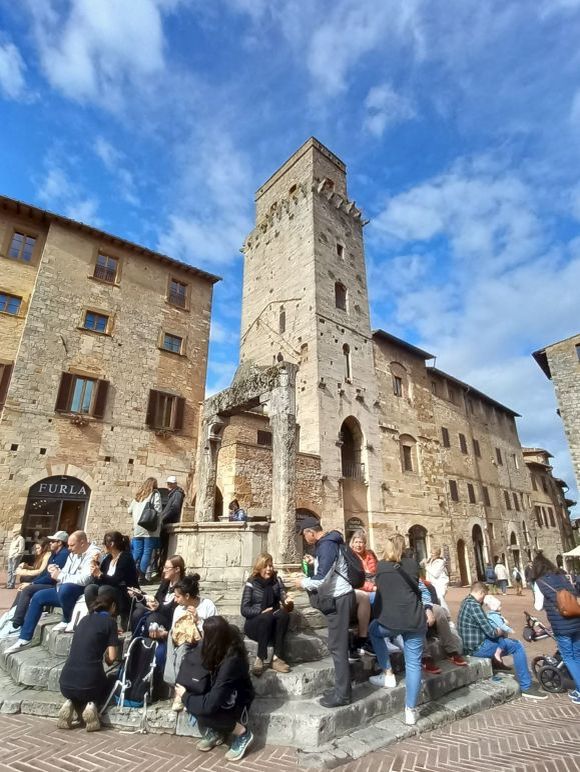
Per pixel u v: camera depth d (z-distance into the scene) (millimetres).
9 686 6195
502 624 7898
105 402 21281
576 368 24531
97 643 5484
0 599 12359
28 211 21500
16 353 19922
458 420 36438
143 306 24141
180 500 10656
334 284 30078
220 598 7922
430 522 29031
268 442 23031
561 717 5895
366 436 27422
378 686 5965
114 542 7289
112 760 4449
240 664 4770
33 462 18750
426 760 4500
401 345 32812
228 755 4473
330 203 32844
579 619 6395
